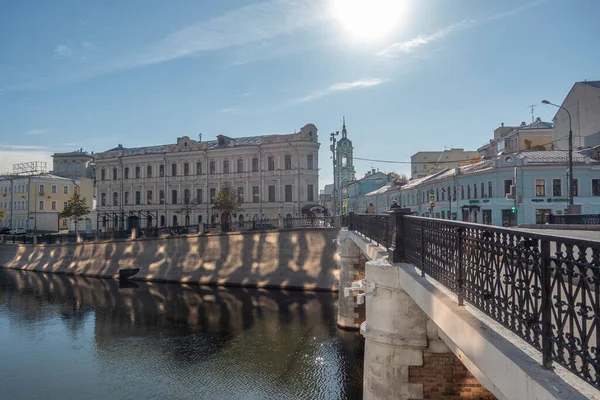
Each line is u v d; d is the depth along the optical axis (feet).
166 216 187.73
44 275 146.72
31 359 63.36
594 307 8.56
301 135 166.71
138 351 65.98
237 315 85.87
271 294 106.52
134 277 134.62
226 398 49.57
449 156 249.55
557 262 9.87
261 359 61.00
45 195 235.40
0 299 105.70
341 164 326.03
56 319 86.17
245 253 121.80
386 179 301.22
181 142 187.62
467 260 15.53
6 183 245.65
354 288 41.68
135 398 50.11
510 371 10.95
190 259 128.98
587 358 8.67
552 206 119.96
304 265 114.32
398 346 27.58
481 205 130.62
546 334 10.27
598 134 134.51
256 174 172.14
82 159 305.32
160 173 191.31
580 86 140.46
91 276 143.13
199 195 182.80
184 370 57.88
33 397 50.72
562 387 9.22
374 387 28.35
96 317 87.25
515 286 11.80
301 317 82.99
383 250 34.47
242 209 171.83
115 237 147.54
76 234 155.43
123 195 198.70
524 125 184.85
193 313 88.69
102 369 59.11
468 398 27.17
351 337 69.62
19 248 168.25
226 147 177.27
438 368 27.30
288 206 166.61
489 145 197.77
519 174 121.49
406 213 28.25
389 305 27.76
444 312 16.33
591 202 120.16
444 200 158.40
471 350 13.62
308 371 56.44
